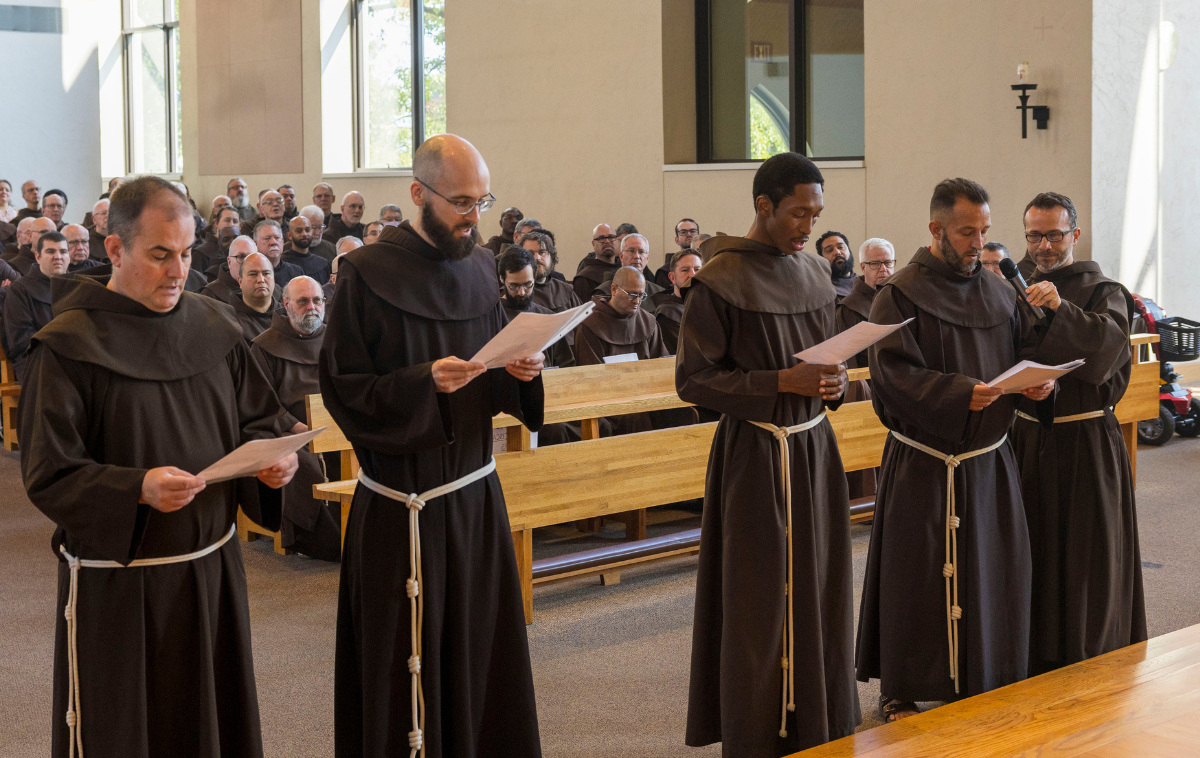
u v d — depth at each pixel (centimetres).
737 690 295
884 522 345
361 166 1571
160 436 229
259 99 1653
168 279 230
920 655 337
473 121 1341
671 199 1154
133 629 226
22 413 226
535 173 1281
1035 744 254
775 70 1099
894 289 335
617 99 1191
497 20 1301
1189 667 306
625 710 373
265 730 358
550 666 416
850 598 313
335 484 450
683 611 481
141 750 227
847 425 582
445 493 262
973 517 332
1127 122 874
